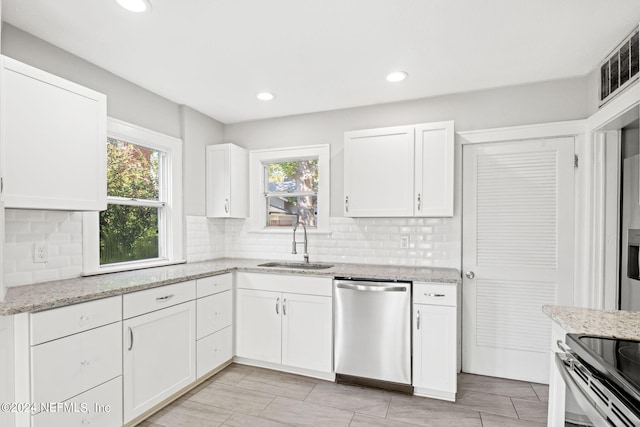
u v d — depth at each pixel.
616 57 2.15
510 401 2.37
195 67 2.46
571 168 2.62
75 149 2.00
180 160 3.20
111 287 1.96
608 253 2.46
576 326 1.28
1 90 1.65
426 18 1.86
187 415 2.20
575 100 2.61
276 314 2.84
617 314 1.45
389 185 2.86
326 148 3.38
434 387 2.38
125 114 2.67
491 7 1.76
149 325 2.14
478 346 2.84
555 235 2.65
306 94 2.96
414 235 3.06
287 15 1.84
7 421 1.51
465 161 2.89
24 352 1.52
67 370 1.67
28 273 2.04
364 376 2.54
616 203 2.45
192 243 3.31
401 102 3.12
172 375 2.32
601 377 0.97
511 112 2.78
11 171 1.69
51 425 1.59
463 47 2.17
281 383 2.65
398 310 2.45
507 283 2.77
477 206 2.86
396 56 2.29
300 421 2.13
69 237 2.28
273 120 3.62
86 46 2.18
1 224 1.62
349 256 3.29
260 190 3.68
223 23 1.91
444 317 2.36
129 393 2.00
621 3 1.72
